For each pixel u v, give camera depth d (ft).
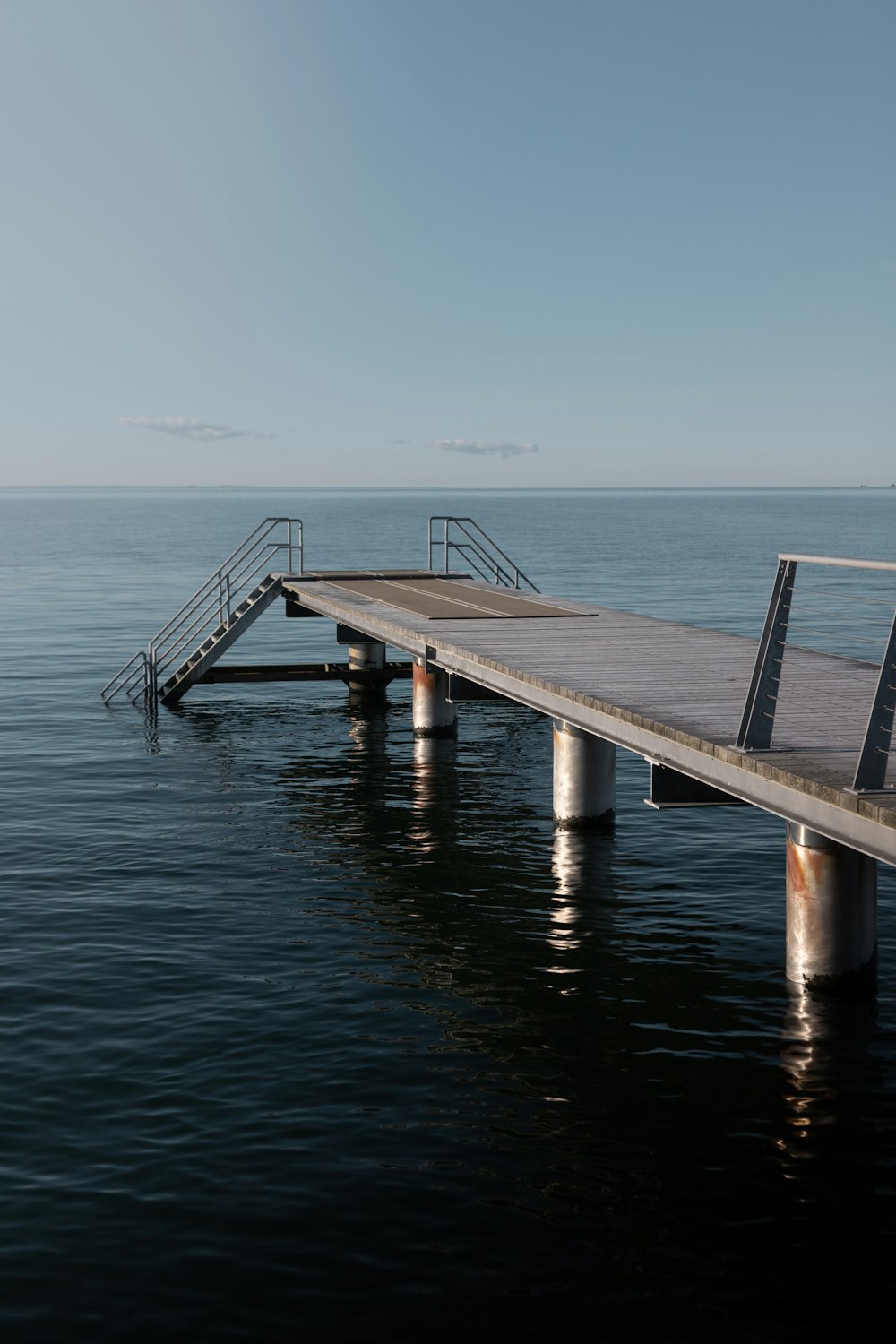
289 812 52.13
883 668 24.71
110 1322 19.11
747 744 29.27
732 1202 22.50
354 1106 26.13
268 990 32.60
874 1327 19.03
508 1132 25.03
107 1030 29.89
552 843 47.14
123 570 210.18
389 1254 20.86
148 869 43.78
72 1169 23.41
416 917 38.75
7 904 39.63
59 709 77.56
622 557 240.32
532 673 42.52
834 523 457.27
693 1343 18.65
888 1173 23.48
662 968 34.19
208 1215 21.94
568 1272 20.38
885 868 43.19
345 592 74.43
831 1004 31.19
